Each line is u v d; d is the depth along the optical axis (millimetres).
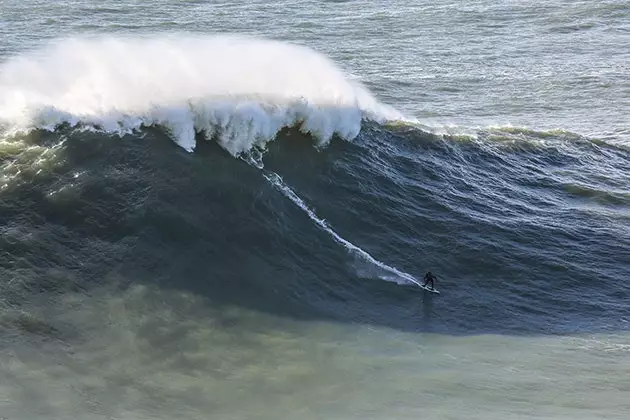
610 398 44469
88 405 40719
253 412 41250
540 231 64375
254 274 53562
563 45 158000
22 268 49781
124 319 47531
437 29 171250
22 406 40062
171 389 42500
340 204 63000
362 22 176250
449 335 50594
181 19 173750
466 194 68875
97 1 188875
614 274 59469
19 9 175750
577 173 78500
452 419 41656
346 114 70812
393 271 57281
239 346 46875
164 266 52094
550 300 55750
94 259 51375
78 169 56969
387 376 45312
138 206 55344
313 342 48156
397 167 69562
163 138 61094
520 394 44438
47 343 44844
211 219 56375
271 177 62344
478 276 58000
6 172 55594
